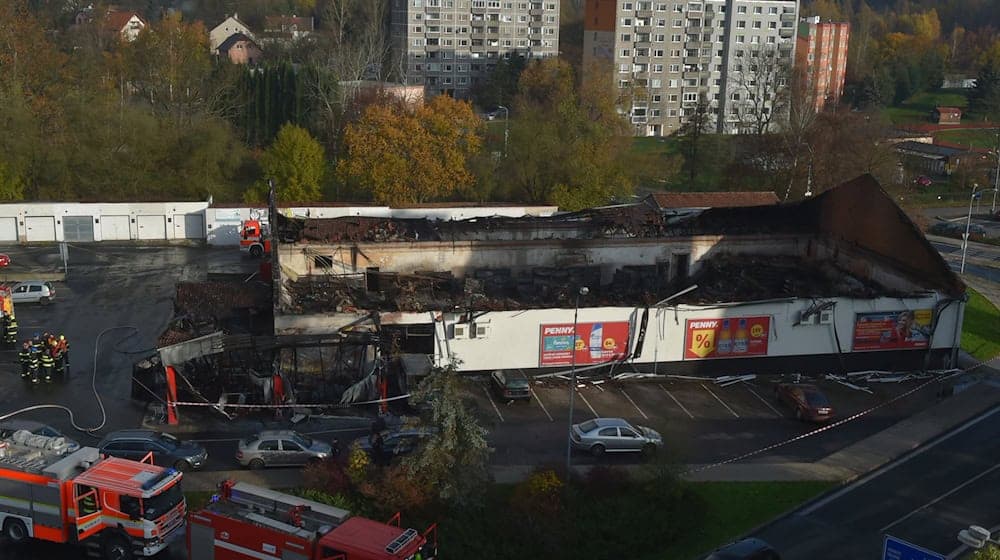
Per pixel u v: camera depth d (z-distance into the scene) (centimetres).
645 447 3788
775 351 4847
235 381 4231
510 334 4566
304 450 3544
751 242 6203
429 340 4519
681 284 5700
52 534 2795
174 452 3488
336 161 9325
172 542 2952
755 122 11988
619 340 4675
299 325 4306
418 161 7644
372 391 4134
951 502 3466
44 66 8769
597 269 6000
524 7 15462
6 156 7788
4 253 6725
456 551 2883
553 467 3400
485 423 3712
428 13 15038
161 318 5353
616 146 8388
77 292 5822
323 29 17212
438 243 5734
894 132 11812
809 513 3353
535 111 8588
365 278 5559
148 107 9206
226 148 8694
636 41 13675
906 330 4962
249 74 10681
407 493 3059
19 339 4925
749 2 13788
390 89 10762
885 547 2120
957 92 16850
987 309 6116
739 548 2834
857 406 4469
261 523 2538
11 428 3500
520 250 5844
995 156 11269
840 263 5916
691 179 9819
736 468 3709
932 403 4531
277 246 5047
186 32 10456
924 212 9906
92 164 8169
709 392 4591
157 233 7288
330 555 2445
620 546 3003
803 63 13300
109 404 4138
